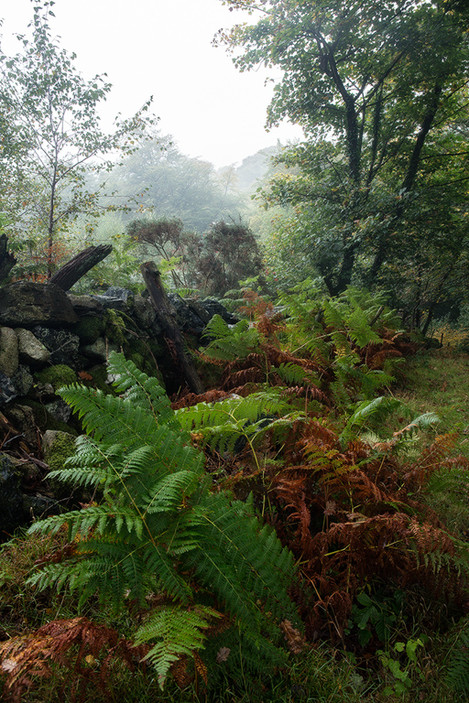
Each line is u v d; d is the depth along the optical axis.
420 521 2.07
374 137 11.57
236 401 2.80
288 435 2.59
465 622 1.79
